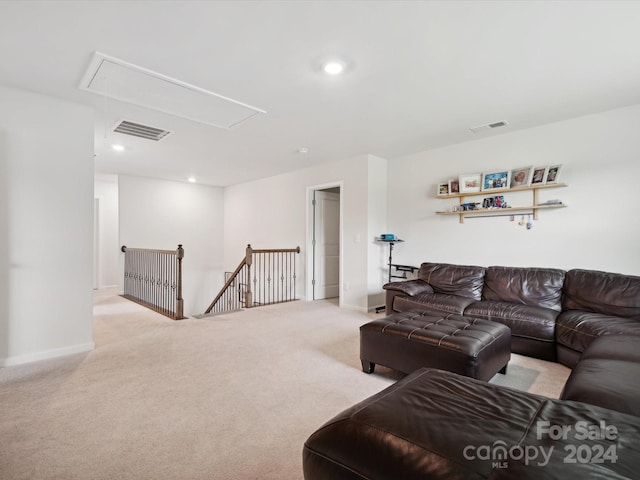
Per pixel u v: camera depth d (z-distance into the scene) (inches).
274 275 249.8
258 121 137.6
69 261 117.8
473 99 117.8
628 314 109.4
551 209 142.9
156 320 165.0
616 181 127.6
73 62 93.2
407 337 92.0
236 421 74.9
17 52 88.1
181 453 63.5
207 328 151.1
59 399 84.0
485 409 43.4
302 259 230.1
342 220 203.9
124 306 199.6
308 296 225.8
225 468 59.6
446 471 33.5
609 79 103.6
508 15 74.4
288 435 69.9
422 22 76.7
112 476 57.1
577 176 135.8
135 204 252.2
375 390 90.5
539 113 130.9
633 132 124.0
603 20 75.7
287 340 134.1
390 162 201.3
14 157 108.3
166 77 101.2
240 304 256.1
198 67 95.8
